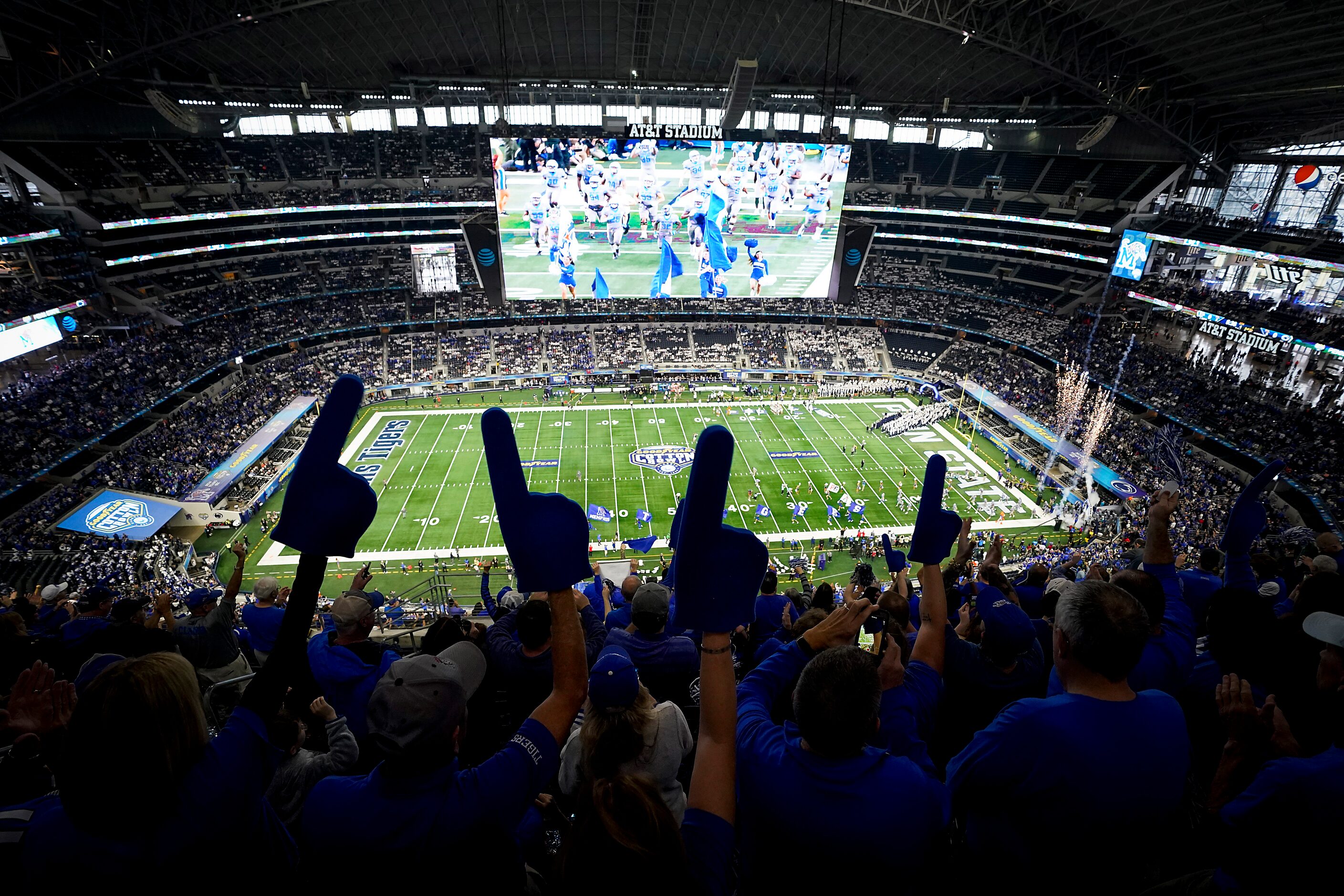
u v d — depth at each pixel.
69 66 42.66
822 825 2.45
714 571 2.45
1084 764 2.54
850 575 39.25
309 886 2.44
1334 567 6.76
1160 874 3.76
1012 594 7.73
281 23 48.72
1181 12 37.22
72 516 37.88
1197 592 6.52
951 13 44.56
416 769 2.37
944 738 4.70
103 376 48.66
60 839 2.15
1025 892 2.77
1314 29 33.56
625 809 1.83
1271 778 2.68
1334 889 2.55
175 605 29.95
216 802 2.18
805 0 49.44
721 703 2.57
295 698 3.97
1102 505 43.88
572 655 2.63
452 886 2.35
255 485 46.25
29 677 3.23
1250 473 41.69
